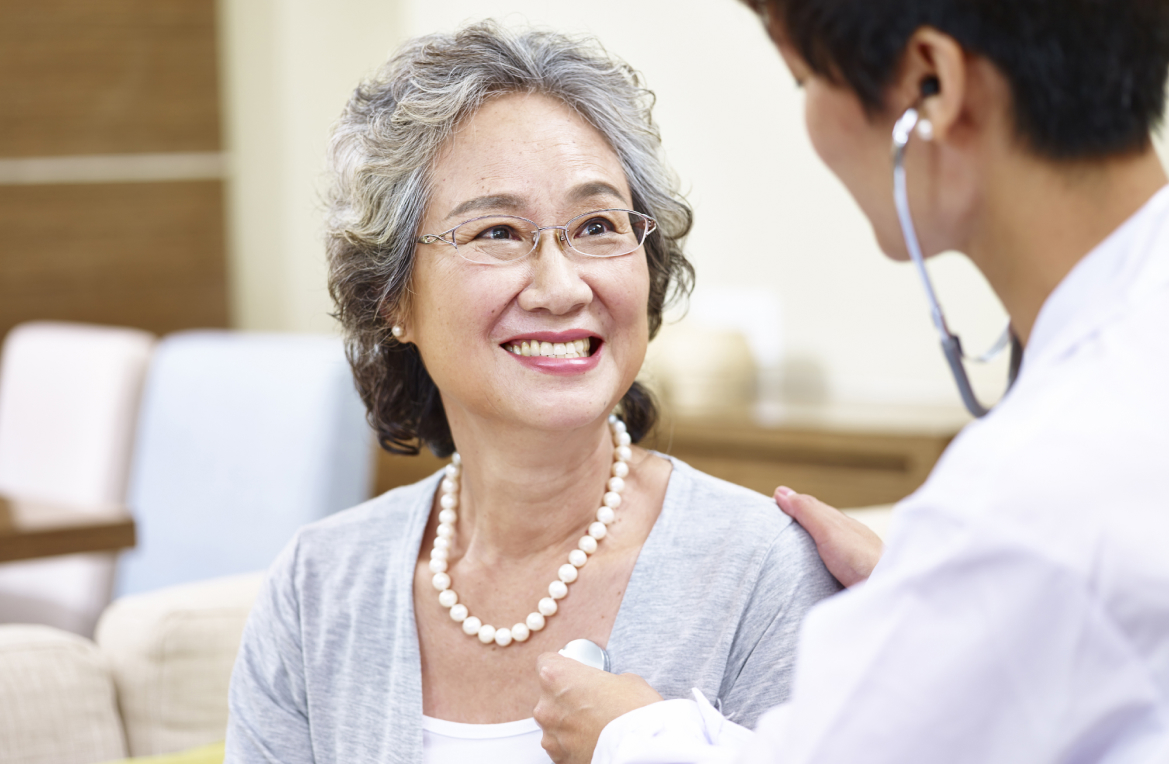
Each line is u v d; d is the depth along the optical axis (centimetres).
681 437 290
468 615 115
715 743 89
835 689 66
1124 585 61
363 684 116
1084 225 69
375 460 323
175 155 398
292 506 233
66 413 278
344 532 126
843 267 313
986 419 69
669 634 107
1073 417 64
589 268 108
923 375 301
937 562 64
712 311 336
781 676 103
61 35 380
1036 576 62
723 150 332
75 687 156
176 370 263
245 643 126
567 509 114
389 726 112
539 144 108
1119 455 62
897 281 303
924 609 64
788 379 324
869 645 66
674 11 337
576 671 97
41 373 289
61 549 207
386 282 115
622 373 111
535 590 114
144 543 260
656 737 87
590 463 114
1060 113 67
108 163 390
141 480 263
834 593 107
